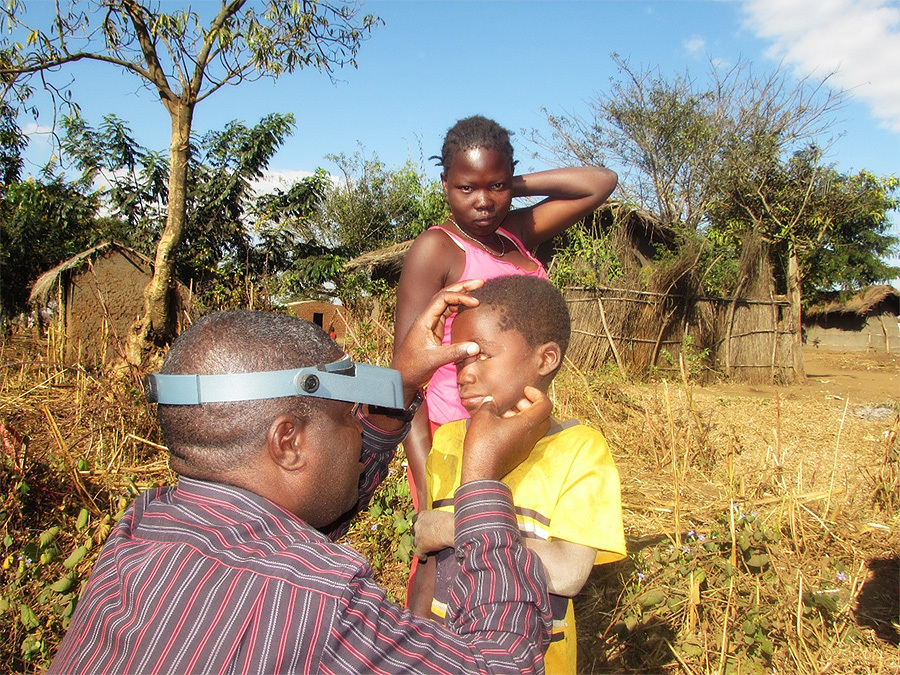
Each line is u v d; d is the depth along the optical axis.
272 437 1.12
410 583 1.96
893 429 5.63
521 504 1.71
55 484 4.43
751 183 21.02
